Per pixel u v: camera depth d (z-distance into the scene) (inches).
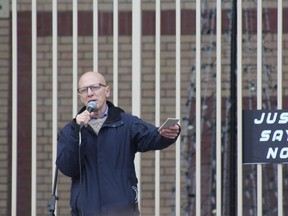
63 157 498.3
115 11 650.2
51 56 729.6
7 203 721.0
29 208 724.7
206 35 716.0
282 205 664.4
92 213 504.7
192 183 708.7
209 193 705.0
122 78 724.0
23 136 725.9
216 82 656.4
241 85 653.3
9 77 723.4
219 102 646.5
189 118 711.7
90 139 508.1
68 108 726.5
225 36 702.5
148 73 720.3
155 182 660.1
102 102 506.3
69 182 721.0
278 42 644.7
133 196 510.3
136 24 663.1
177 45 645.3
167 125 490.6
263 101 703.1
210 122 710.5
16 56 657.0
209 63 714.2
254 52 703.7
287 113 650.8
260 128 653.3
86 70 726.5
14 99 653.3
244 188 697.0
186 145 711.1
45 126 729.0
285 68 703.7
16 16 660.7
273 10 705.6
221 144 685.3
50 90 730.8
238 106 650.2
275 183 695.1
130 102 722.8
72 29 711.1
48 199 724.0
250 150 654.5
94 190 506.9
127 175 510.0
